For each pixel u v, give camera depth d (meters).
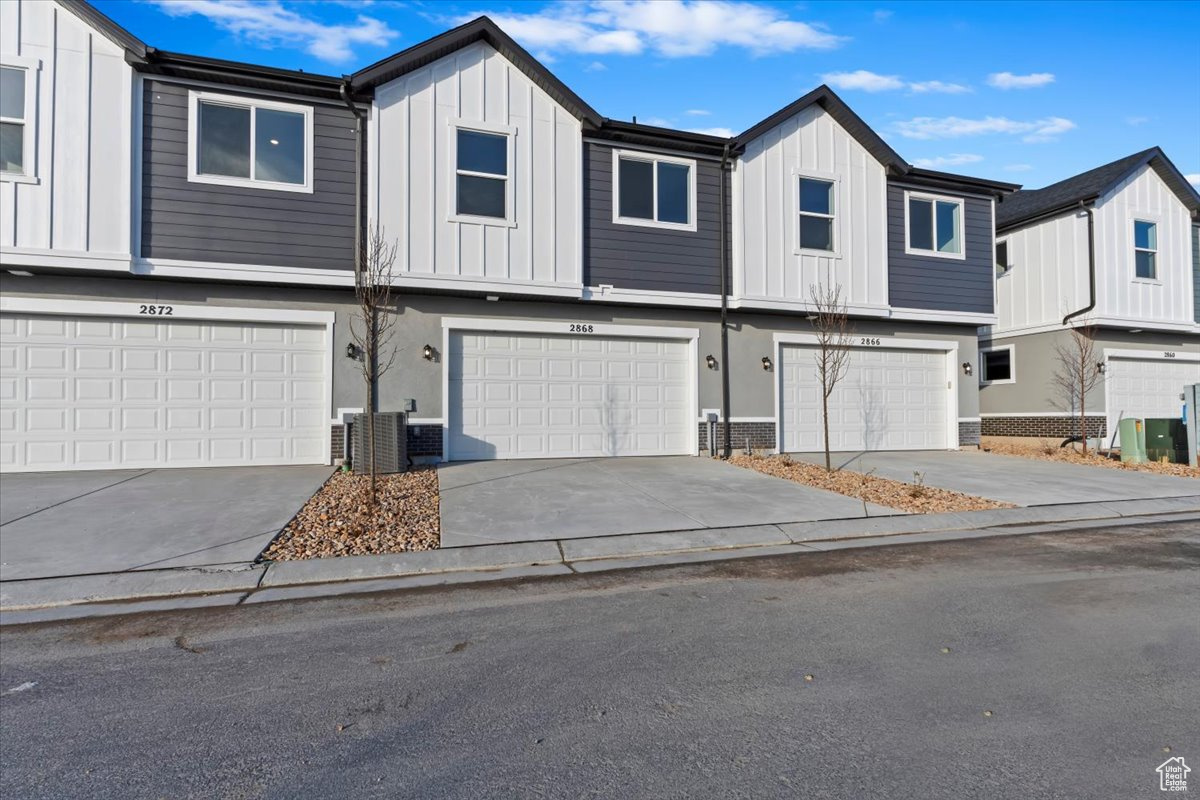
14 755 2.94
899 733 3.09
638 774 2.77
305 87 10.34
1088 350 15.66
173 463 10.34
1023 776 2.73
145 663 3.96
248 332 10.66
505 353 11.77
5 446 9.70
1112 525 7.93
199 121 10.09
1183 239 16.86
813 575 5.78
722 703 3.40
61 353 9.92
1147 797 2.59
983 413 18.20
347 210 10.66
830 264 13.41
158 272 9.80
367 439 10.28
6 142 9.37
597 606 4.96
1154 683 3.61
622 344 12.41
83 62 9.59
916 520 7.87
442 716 3.28
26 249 9.26
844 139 13.65
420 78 10.95
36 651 4.15
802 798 2.60
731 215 12.88
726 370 12.90
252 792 2.67
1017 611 4.79
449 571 5.99
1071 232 16.14
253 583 5.53
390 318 11.08
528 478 9.84
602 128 11.79
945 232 14.62
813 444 13.59
